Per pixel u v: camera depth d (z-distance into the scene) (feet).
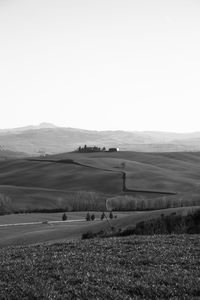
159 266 87.35
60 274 82.28
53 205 620.08
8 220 454.40
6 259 103.81
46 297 68.80
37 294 70.13
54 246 123.65
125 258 95.45
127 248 107.86
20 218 471.21
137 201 597.11
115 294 69.67
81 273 82.69
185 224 179.63
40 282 76.95
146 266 88.02
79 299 67.46
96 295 69.67
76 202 625.00
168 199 598.75
